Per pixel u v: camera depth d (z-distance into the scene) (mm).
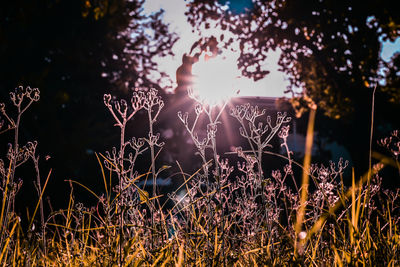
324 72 17578
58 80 12820
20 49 11609
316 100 18141
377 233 2008
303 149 19547
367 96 16547
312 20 16156
